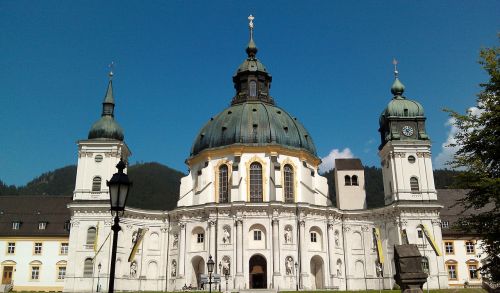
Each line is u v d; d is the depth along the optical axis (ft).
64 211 331.57
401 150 296.30
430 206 281.13
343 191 325.21
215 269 259.19
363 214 296.92
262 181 284.82
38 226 318.65
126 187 67.82
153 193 645.92
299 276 261.24
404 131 302.25
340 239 293.02
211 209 268.62
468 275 299.58
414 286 95.20
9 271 306.76
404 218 280.51
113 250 65.67
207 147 301.63
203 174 293.23
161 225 292.81
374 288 284.41
